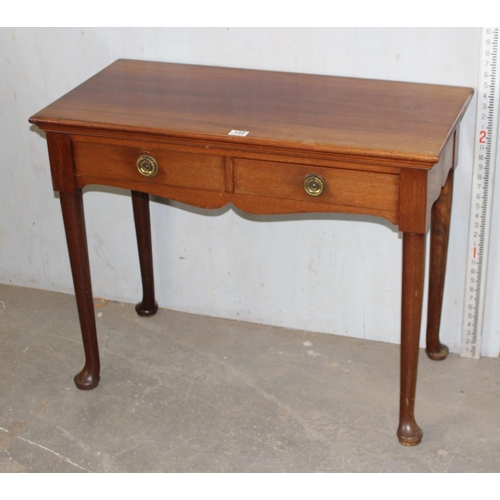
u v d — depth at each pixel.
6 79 2.80
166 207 2.82
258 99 2.29
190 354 2.75
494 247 2.54
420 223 2.00
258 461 2.27
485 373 2.61
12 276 3.18
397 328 2.76
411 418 2.30
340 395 2.53
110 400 2.53
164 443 2.35
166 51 2.61
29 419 2.45
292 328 2.88
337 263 2.71
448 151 2.21
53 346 2.80
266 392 2.55
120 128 2.11
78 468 2.26
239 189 2.13
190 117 2.15
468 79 2.36
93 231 2.97
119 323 2.93
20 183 2.98
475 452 2.29
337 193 2.04
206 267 2.89
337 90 2.35
